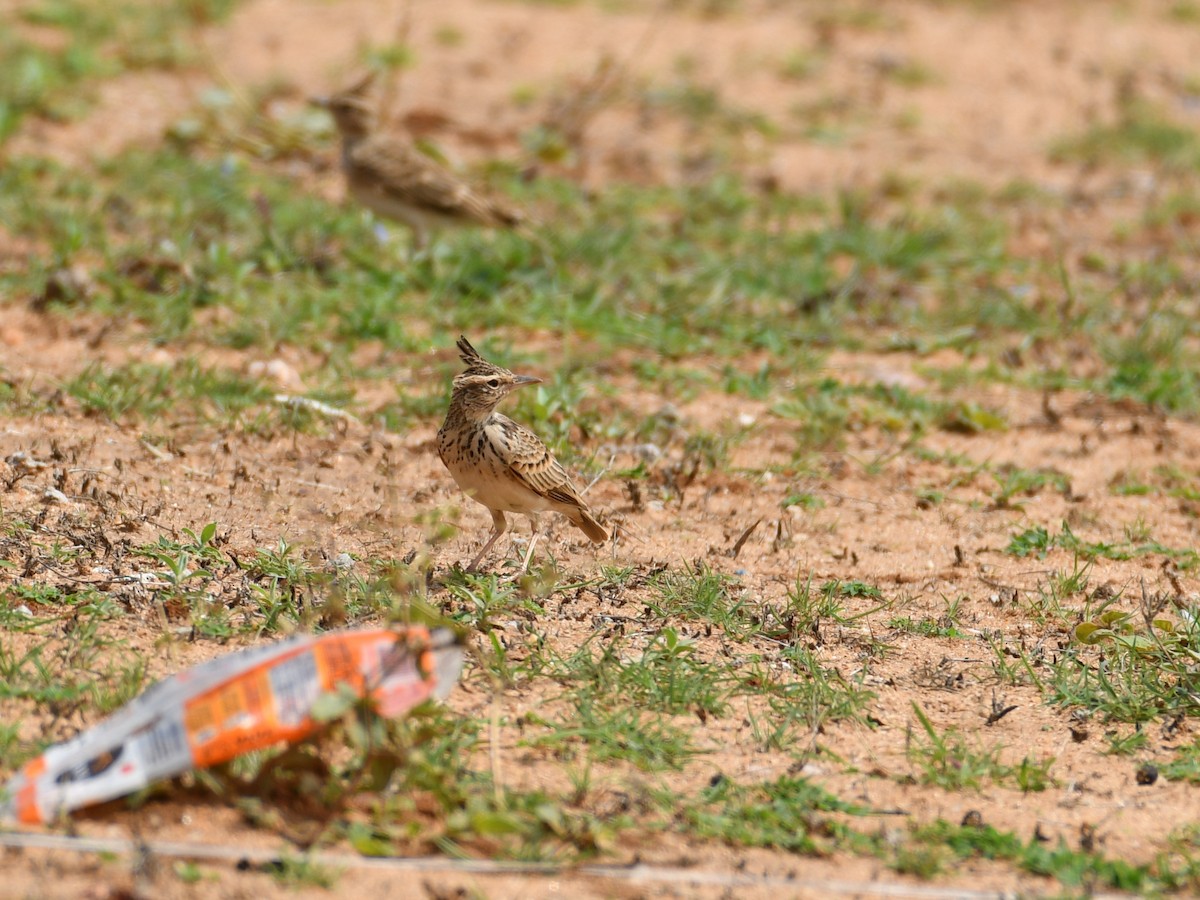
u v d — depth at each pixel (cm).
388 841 703
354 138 1783
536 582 1013
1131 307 1847
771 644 988
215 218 1827
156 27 2633
